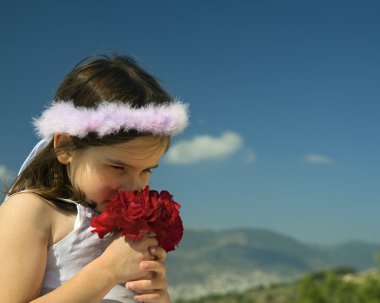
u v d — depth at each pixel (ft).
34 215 6.55
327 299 77.36
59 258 6.66
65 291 6.12
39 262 6.44
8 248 6.31
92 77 7.18
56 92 7.43
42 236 6.55
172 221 6.50
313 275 82.89
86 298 6.15
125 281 6.70
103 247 6.85
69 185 6.98
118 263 6.40
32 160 7.23
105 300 6.92
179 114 6.87
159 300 6.81
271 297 242.99
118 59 7.85
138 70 7.64
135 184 6.81
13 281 6.19
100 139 6.53
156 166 7.05
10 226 6.46
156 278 6.64
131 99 6.97
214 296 296.71
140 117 6.56
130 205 6.36
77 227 6.69
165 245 6.56
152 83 7.55
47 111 6.86
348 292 75.97
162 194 6.82
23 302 6.22
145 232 6.52
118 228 6.63
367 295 74.13
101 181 6.68
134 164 6.70
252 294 259.60
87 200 6.86
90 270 6.31
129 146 6.58
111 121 6.44
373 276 77.97
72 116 6.60
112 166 6.66
